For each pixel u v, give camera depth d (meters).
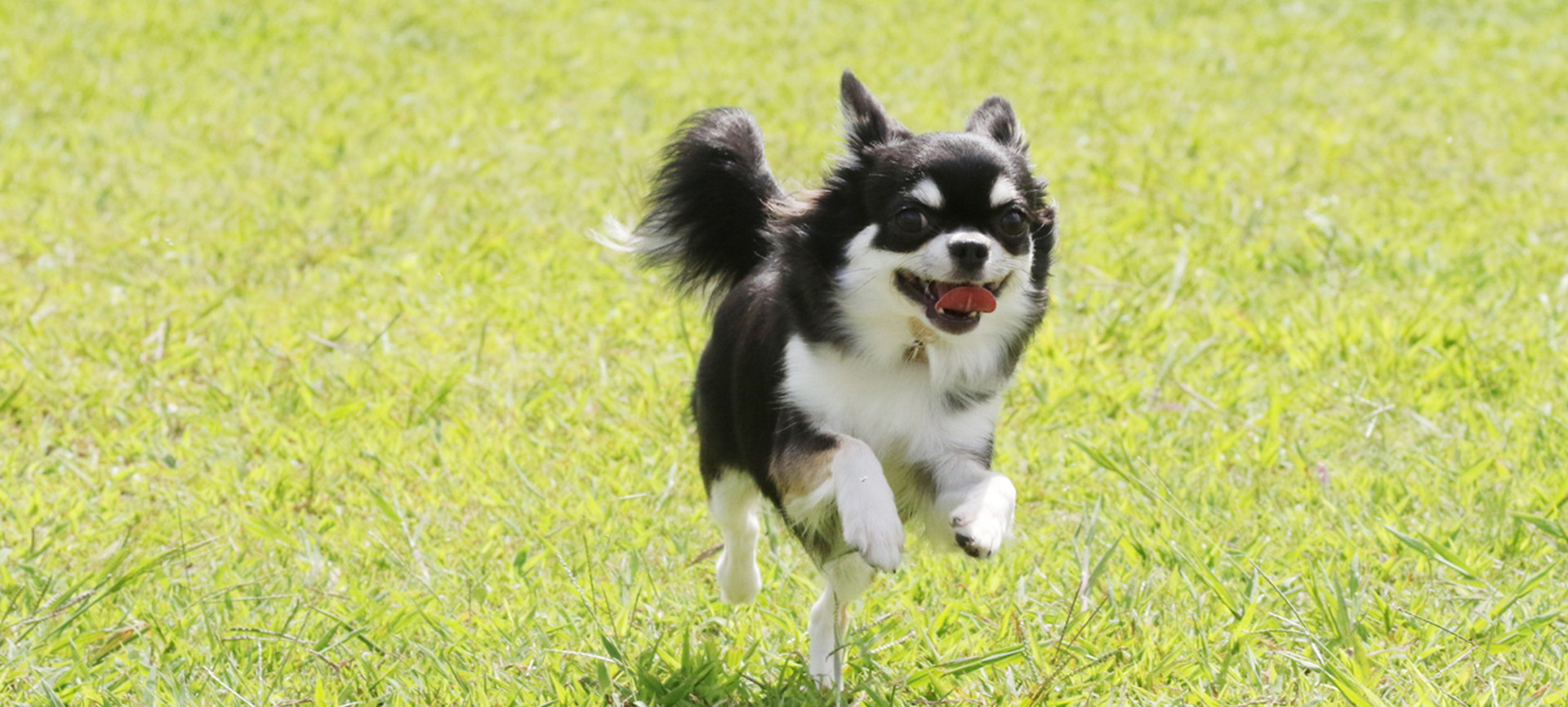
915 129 13.18
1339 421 7.34
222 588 5.72
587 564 5.86
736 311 5.33
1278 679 4.88
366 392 7.85
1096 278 9.48
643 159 11.96
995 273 4.70
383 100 14.15
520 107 14.04
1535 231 10.35
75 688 4.83
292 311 8.89
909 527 5.24
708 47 16.59
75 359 8.20
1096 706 4.76
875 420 4.89
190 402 7.72
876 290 4.77
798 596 5.73
